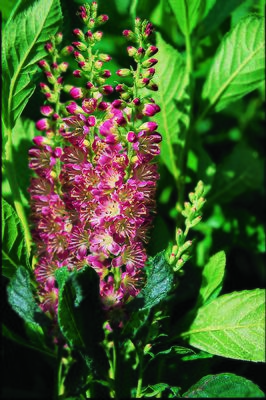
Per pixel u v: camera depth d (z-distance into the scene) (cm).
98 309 48
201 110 58
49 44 49
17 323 53
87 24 48
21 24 50
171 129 56
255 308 49
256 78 57
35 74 51
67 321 47
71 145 48
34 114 56
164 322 52
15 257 50
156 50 47
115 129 46
